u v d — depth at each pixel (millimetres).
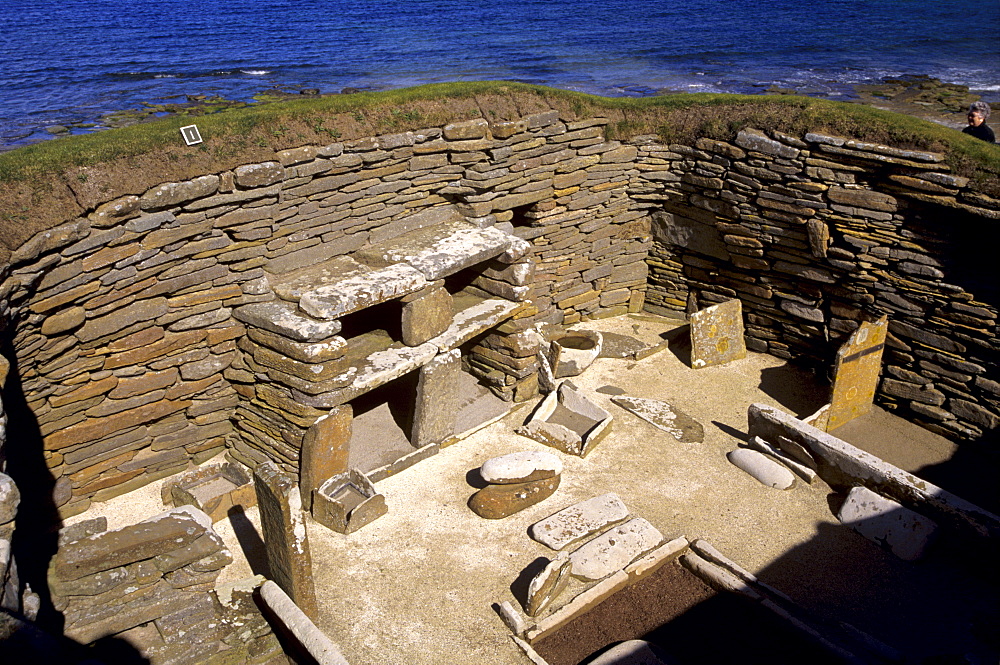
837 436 7883
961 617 5574
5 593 3703
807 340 8883
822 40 32969
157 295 6270
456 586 5801
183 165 6215
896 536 6219
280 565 5340
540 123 8219
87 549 5059
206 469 6863
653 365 8992
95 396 6250
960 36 34000
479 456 7340
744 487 6961
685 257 9680
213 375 6812
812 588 5871
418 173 7621
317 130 6895
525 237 8766
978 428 7684
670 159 9180
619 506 6434
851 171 7898
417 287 6785
